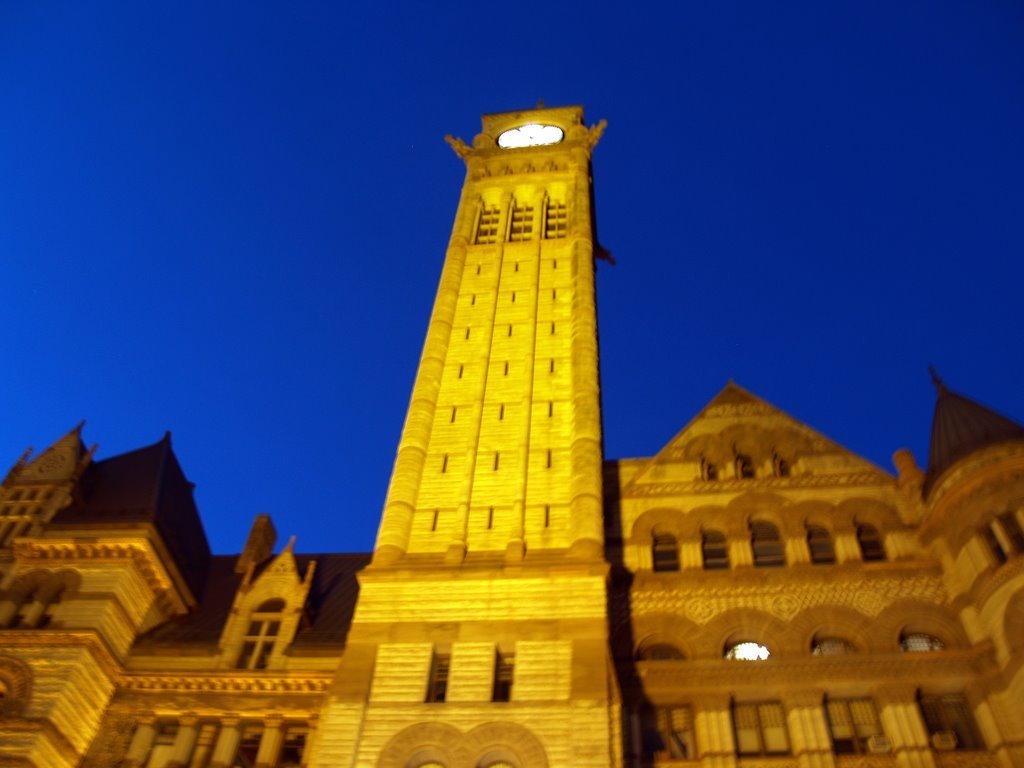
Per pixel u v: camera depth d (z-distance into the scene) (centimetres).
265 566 5016
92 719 3847
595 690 3247
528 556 3828
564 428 4456
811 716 3428
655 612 3856
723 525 4206
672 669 3616
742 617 3781
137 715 3884
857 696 3509
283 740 3753
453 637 3512
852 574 3866
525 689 3309
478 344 5038
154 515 4584
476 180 6538
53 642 3916
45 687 3762
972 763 3234
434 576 3722
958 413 4050
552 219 6197
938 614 3678
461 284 5525
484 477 4256
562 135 7181
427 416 4581
